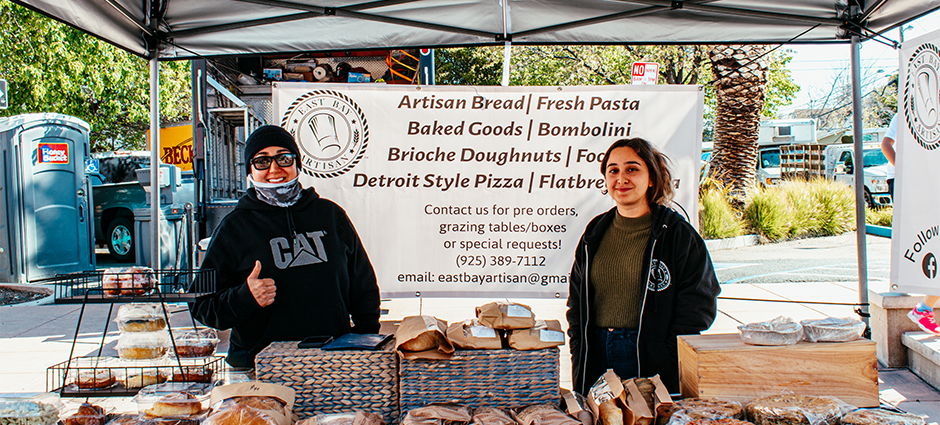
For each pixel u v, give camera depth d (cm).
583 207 377
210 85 677
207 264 270
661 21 409
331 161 375
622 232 292
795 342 219
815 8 385
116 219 1129
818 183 1455
